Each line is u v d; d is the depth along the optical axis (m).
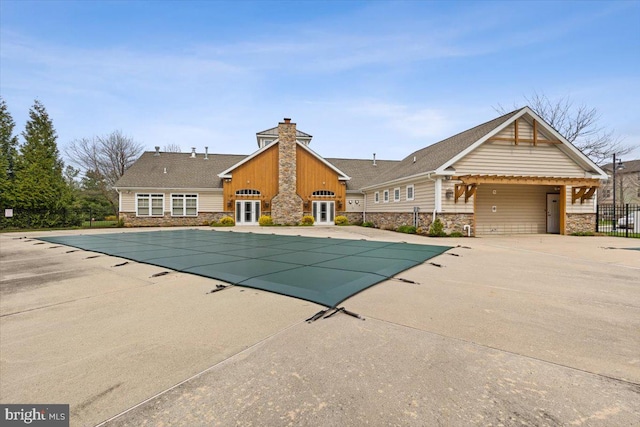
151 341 2.95
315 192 23.95
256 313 3.68
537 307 3.86
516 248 9.59
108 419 1.83
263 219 21.97
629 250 9.16
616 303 4.02
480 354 2.62
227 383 2.20
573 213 14.94
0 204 20.00
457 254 8.21
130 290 4.84
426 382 2.19
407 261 6.95
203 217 22.72
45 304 4.18
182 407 1.93
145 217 21.95
